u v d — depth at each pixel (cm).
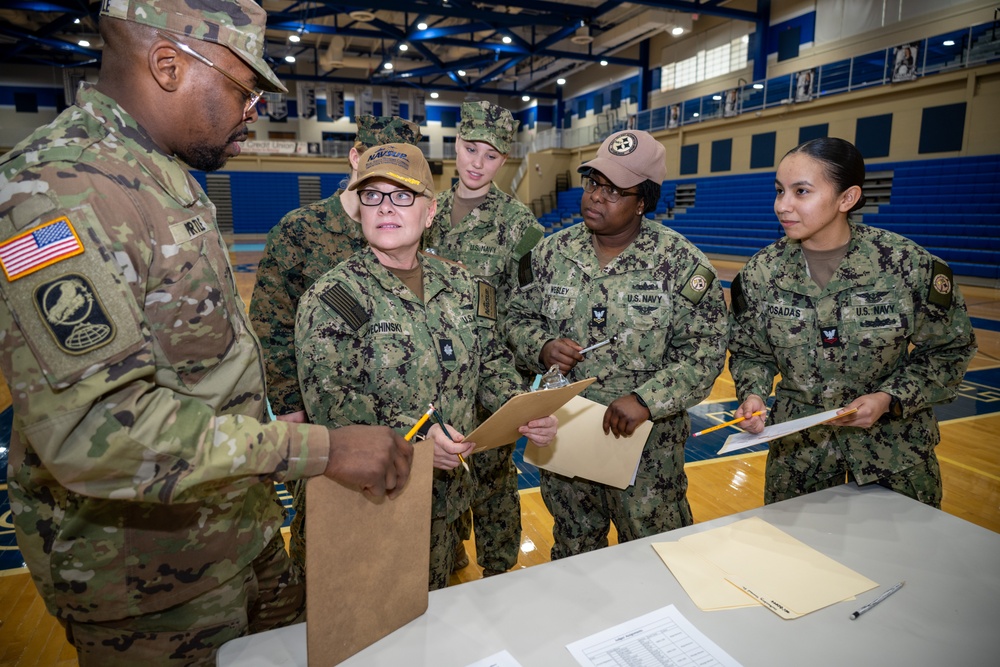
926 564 121
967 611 107
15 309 74
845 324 164
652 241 184
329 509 83
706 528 135
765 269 176
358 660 93
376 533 91
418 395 148
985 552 126
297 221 228
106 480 78
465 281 167
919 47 1309
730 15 1705
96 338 75
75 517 95
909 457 163
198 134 97
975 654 97
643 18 1802
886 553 125
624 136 175
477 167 245
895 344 161
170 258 91
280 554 137
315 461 84
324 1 1466
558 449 171
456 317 158
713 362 176
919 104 1323
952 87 1266
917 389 155
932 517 141
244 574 116
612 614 106
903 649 98
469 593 111
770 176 1598
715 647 98
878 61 1402
